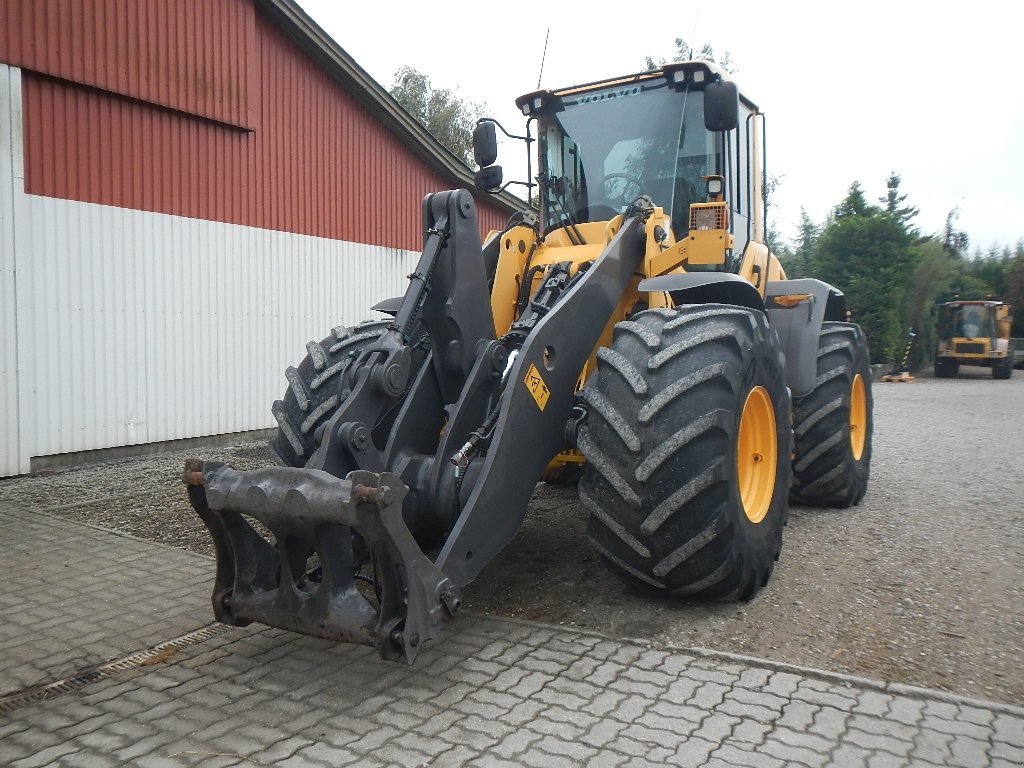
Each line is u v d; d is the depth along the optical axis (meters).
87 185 7.89
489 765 2.43
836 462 5.56
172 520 5.60
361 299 11.54
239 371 9.58
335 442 3.07
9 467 7.21
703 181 4.83
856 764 2.42
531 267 4.45
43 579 4.32
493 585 4.08
